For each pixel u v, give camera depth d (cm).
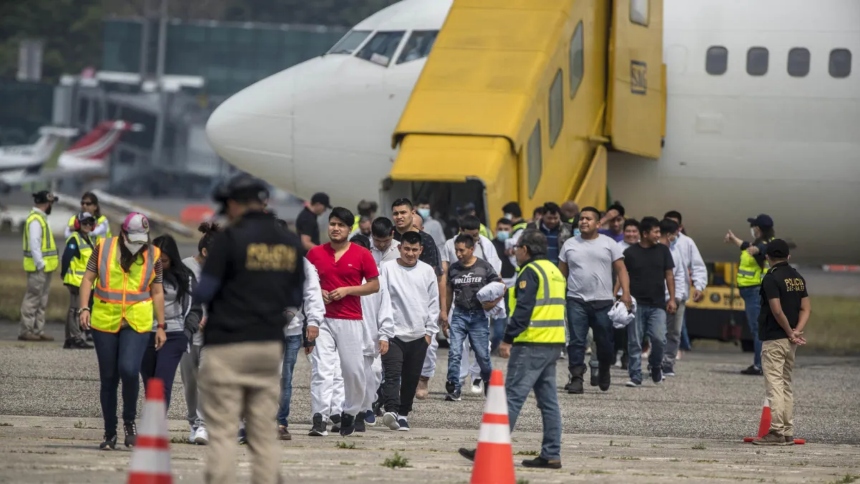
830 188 7738
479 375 4975
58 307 9444
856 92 7625
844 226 7912
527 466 3094
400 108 7356
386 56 7494
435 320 3938
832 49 7638
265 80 7956
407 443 3534
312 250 3650
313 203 6644
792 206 7838
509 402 3089
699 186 7806
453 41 6738
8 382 4719
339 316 3625
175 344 3275
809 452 3656
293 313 3450
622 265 5031
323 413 3612
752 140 7688
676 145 7731
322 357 3625
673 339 5981
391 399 3862
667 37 7738
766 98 7656
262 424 2322
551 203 5600
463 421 4153
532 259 3128
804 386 5722
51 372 5116
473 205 6178
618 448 3591
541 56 6594
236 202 2319
